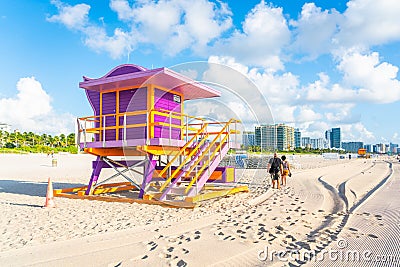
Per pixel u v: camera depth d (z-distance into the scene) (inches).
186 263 170.4
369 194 420.5
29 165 1215.6
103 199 395.2
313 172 812.6
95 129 421.1
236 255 183.0
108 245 201.9
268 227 245.0
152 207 341.7
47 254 185.9
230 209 320.5
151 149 379.9
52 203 348.5
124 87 412.2
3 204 366.9
